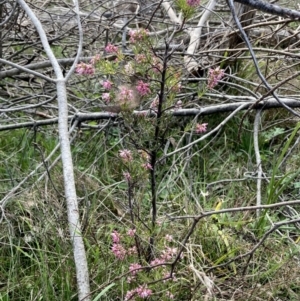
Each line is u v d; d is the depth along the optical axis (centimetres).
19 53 379
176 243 243
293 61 384
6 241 255
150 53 196
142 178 210
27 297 228
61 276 228
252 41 376
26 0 385
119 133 303
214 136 327
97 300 215
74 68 290
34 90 377
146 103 246
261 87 359
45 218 257
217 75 207
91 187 284
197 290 221
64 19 423
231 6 189
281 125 349
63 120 258
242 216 271
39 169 298
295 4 449
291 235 265
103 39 401
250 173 299
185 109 317
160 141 207
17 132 339
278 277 233
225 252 244
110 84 197
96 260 228
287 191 294
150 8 409
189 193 282
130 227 249
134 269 200
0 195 286
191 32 371
